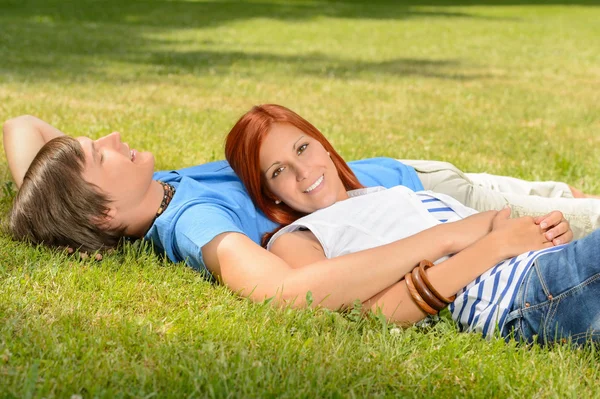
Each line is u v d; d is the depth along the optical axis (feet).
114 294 9.36
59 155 10.09
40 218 10.25
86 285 9.58
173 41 53.47
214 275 9.76
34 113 23.11
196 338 8.18
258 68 40.83
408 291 8.96
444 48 55.83
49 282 9.53
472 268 8.93
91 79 33.06
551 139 23.97
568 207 12.43
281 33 62.49
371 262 9.00
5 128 12.60
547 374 7.86
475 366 8.05
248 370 7.44
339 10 89.92
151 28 61.98
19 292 9.16
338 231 9.86
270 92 32.37
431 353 8.25
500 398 7.45
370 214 10.07
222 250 9.43
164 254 10.77
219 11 81.25
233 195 10.66
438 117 27.81
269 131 10.57
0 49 42.52
